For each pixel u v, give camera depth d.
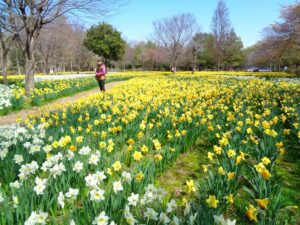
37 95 10.65
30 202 2.67
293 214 3.00
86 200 2.64
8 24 11.48
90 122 5.84
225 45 56.22
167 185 3.71
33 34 11.45
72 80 18.39
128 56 66.81
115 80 24.33
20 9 10.59
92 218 2.39
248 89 12.24
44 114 6.46
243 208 3.12
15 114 8.88
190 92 10.59
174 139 4.82
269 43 31.19
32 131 4.88
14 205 2.50
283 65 57.72
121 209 2.52
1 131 4.55
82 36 46.31
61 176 3.14
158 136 4.99
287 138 5.66
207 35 67.50
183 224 2.23
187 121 5.64
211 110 7.14
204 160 4.59
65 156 3.53
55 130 5.11
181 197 3.37
